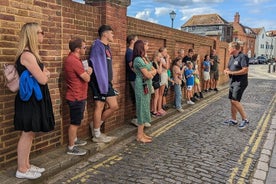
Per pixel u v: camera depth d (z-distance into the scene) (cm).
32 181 379
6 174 381
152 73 562
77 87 455
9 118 395
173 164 468
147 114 579
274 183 416
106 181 402
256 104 1066
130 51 646
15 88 356
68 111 507
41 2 427
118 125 644
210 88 1334
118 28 605
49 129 375
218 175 434
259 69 3981
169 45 896
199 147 557
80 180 404
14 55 391
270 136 650
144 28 733
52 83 461
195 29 3466
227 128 708
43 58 439
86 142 521
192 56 1045
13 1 384
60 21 466
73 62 450
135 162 473
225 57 1739
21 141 373
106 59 524
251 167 471
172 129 685
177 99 880
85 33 527
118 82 624
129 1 633
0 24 368
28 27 353
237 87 693
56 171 421
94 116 534
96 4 563
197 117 822
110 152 518
